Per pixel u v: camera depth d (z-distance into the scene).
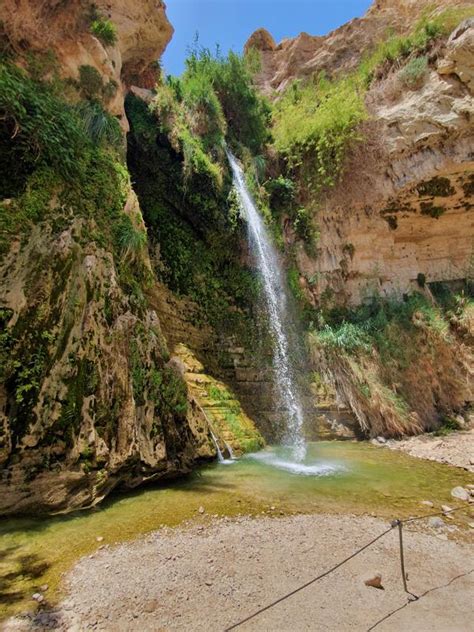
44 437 5.08
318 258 14.34
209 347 11.22
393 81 14.33
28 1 7.45
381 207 14.71
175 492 6.04
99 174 7.58
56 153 6.67
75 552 4.08
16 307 5.29
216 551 4.12
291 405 11.59
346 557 4.00
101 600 3.26
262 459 8.41
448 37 13.32
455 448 9.53
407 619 3.02
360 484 6.62
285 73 22.94
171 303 10.57
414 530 4.70
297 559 3.95
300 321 13.37
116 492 5.90
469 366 12.67
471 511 5.41
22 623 2.92
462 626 2.95
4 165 6.22
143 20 11.18
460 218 15.36
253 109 15.72
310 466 7.90
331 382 11.99
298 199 14.85
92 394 5.62
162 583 3.53
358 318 13.68
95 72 8.59
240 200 12.77
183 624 2.97
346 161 14.29
